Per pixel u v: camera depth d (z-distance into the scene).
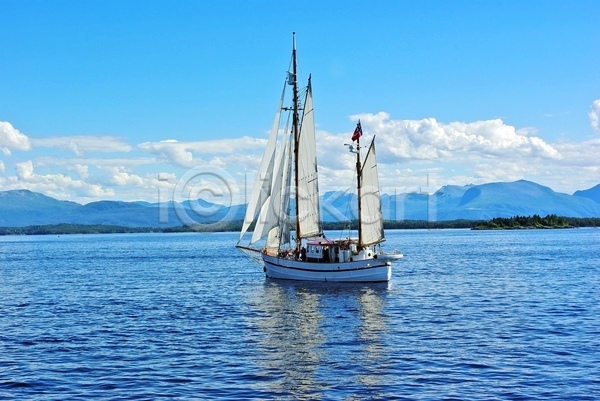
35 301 78.31
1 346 49.44
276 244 93.25
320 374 40.09
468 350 46.22
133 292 87.31
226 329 56.25
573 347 46.72
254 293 82.75
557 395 35.44
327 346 48.38
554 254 159.50
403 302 72.88
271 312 66.12
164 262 153.88
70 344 50.00
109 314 66.19
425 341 49.78
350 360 43.62
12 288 94.81
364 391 36.50
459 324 57.50
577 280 94.94
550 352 45.19
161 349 47.78
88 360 44.38
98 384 38.41
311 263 90.69
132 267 138.00
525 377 38.88
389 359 43.75
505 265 126.69
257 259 98.25
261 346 48.59
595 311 63.69
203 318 62.69
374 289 84.69
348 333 53.75
